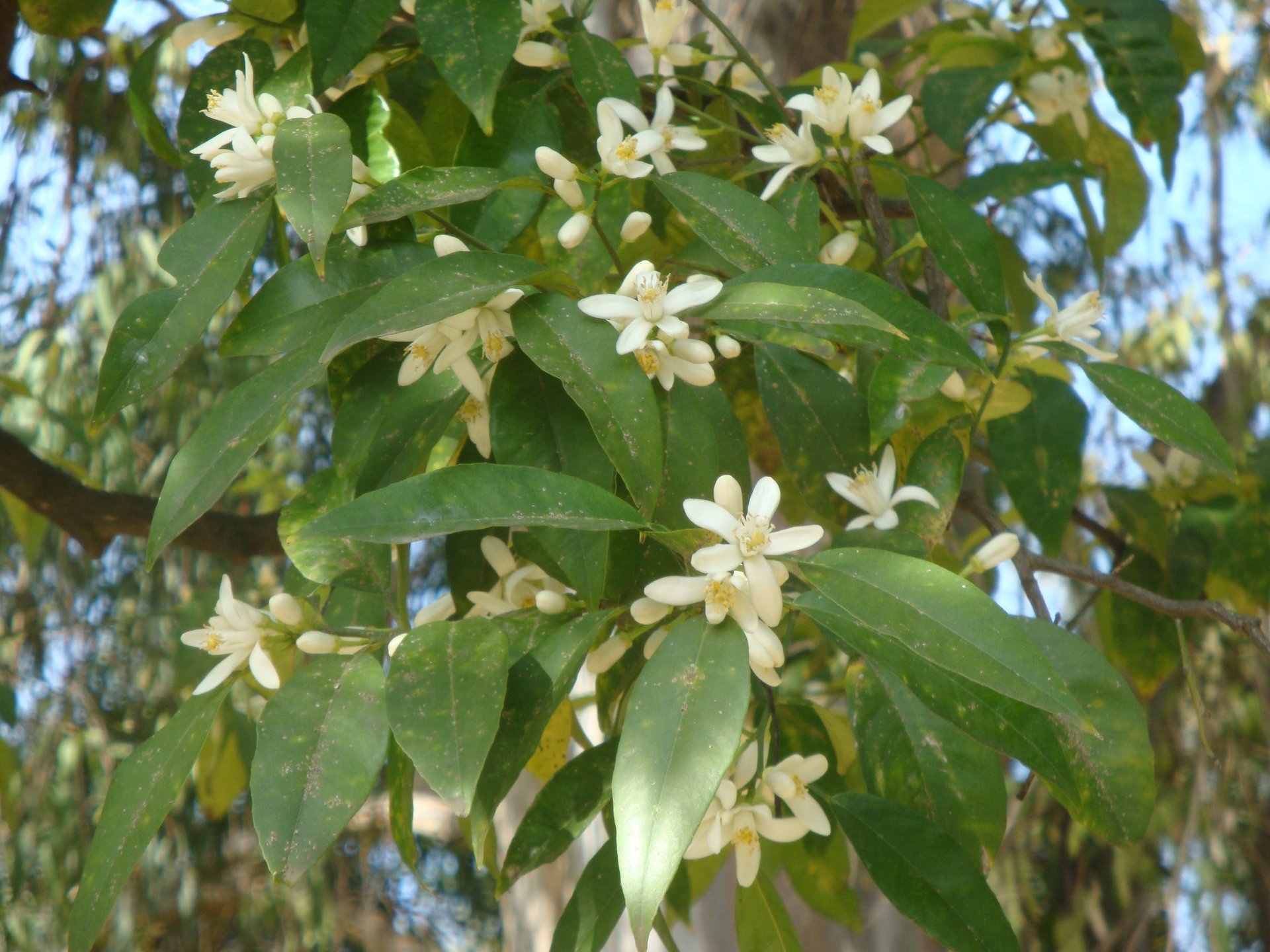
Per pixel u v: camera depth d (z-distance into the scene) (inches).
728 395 27.3
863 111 24.9
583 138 25.9
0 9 30.5
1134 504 32.2
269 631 21.2
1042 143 36.0
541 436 21.2
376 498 19.0
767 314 20.0
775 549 18.8
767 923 22.6
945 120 30.2
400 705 18.6
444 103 26.5
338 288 21.4
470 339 21.1
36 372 68.2
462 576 23.4
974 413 26.0
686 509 19.0
